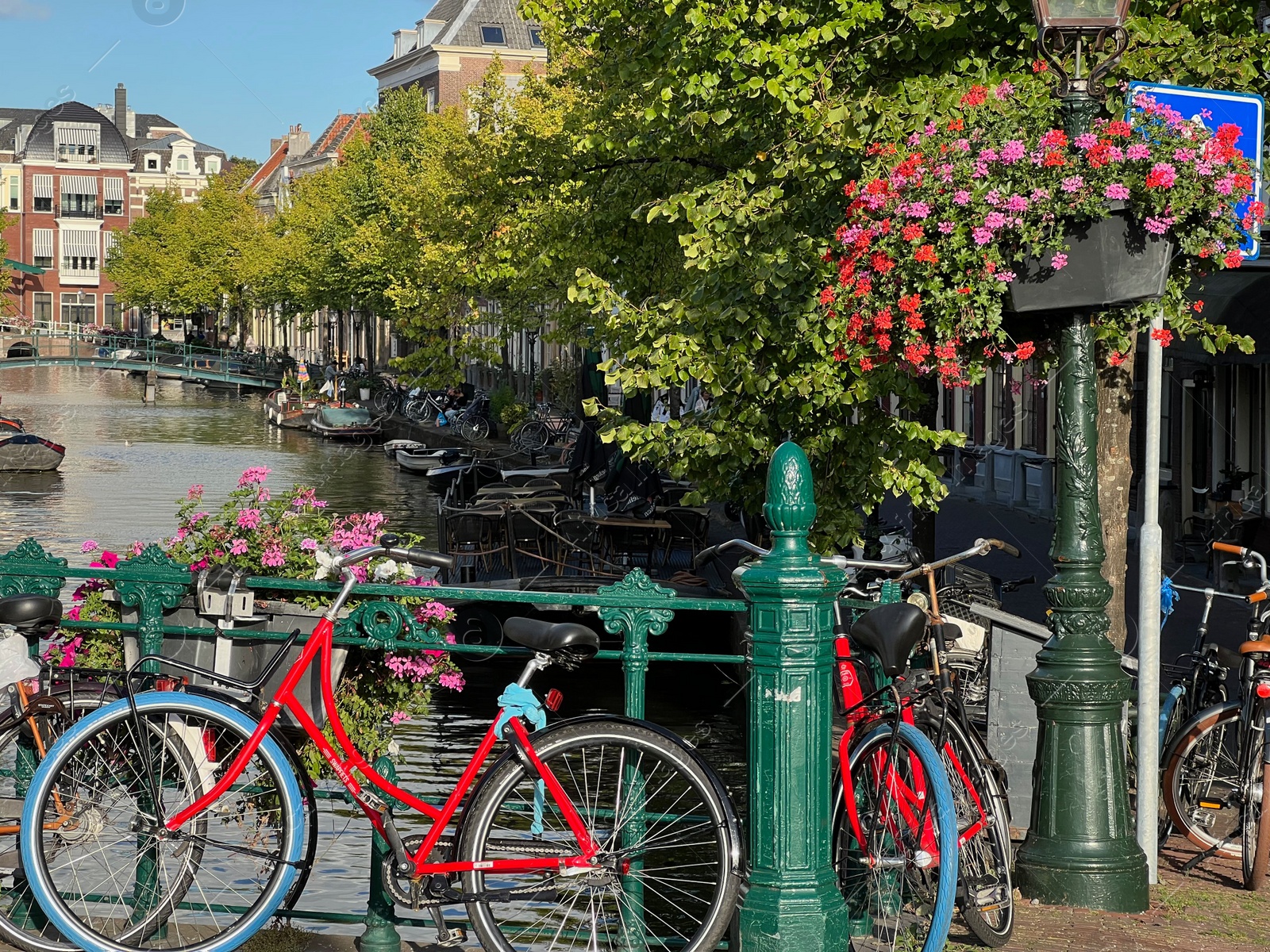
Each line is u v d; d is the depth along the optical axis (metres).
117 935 4.68
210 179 84.31
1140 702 6.06
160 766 4.66
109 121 127.94
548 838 4.53
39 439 37.88
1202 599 15.09
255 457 43.59
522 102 28.66
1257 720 6.25
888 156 6.17
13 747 4.84
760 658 4.33
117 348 82.00
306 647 4.66
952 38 9.37
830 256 9.01
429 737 11.98
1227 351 15.44
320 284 59.72
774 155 10.48
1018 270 5.49
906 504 25.55
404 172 41.19
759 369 9.82
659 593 4.81
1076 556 5.59
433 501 33.00
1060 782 5.56
